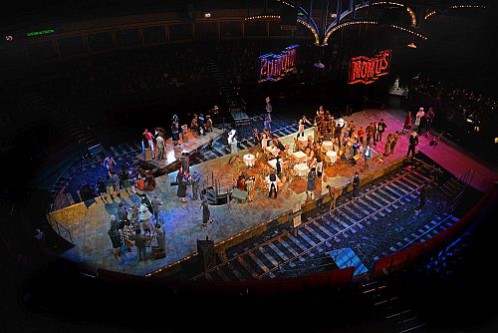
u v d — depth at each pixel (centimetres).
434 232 2289
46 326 1505
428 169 2730
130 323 1568
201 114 2969
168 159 2706
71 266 1903
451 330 1588
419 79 3666
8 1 3269
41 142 2828
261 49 3984
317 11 3925
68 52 3491
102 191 2377
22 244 2000
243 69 3769
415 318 1680
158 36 3891
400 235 2275
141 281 1722
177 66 3644
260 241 2198
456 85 3522
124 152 2902
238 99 3531
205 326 1593
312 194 2366
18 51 3203
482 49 3809
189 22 3834
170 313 1631
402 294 1822
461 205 2477
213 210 2288
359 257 2133
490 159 2783
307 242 2216
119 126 3136
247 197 2328
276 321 1642
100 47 3653
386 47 4075
